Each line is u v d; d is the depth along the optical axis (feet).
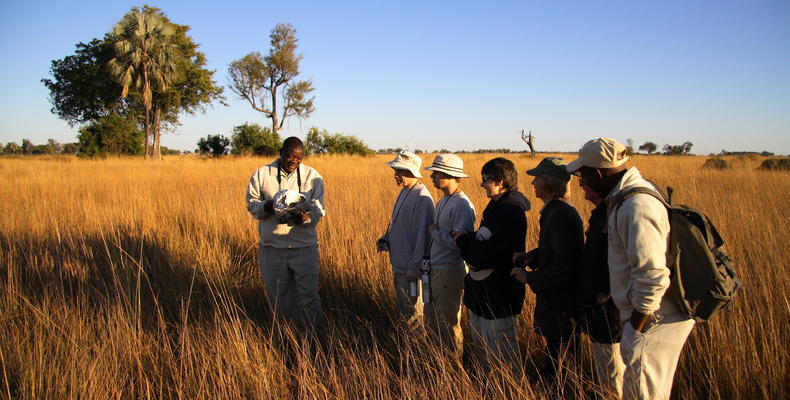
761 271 12.78
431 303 11.37
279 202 11.65
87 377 8.98
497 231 9.34
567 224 8.44
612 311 7.93
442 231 10.75
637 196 6.55
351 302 14.90
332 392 8.79
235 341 9.95
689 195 26.94
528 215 21.54
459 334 11.28
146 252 18.16
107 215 22.43
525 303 12.51
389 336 12.29
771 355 9.09
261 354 10.05
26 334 10.89
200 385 8.80
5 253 17.01
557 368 9.07
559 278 8.43
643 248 6.30
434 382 8.76
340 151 102.32
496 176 9.48
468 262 9.71
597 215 7.95
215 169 55.52
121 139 98.07
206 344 10.52
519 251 9.45
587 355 10.56
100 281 15.17
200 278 15.71
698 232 6.40
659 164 55.52
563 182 8.77
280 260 12.75
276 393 8.69
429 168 11.07
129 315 11.98
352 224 20.63
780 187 32.60
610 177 7.28
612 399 7.95
